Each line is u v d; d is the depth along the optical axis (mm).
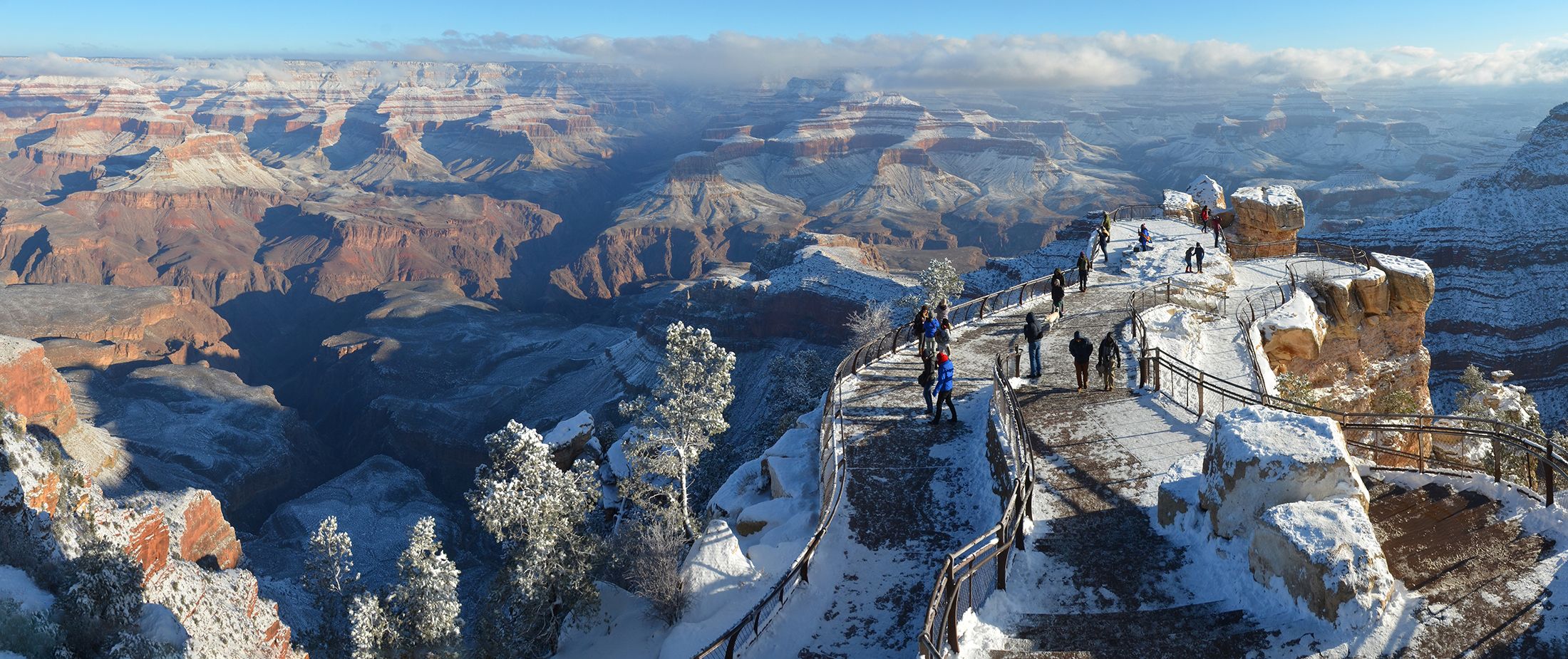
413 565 42125
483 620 39250
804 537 25531
